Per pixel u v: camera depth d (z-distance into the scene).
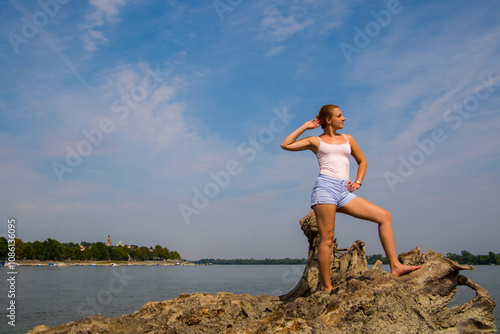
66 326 5.14
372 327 4.63
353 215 5.47
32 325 16.95
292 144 5.45
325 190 5.29
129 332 5.26
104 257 146.50
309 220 7.30
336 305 4.93
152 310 6.57
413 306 4.82
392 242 5.41
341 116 5.57
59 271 82.44
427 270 5.29
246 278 52.69
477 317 4.97
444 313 5.06
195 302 6.29
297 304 5.32
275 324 4.71
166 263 187.50
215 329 5.86
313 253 7.25
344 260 7.23
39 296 28.34
